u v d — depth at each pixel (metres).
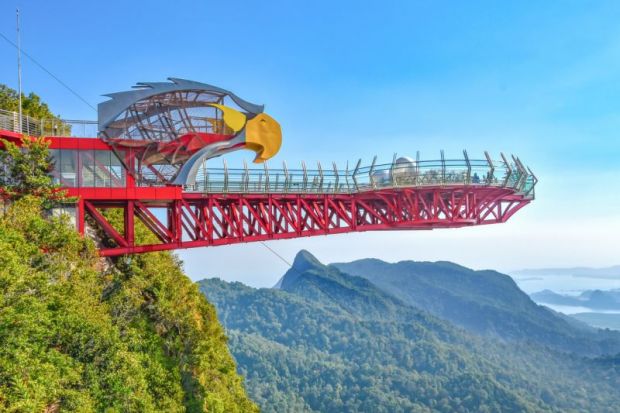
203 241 53.41
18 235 34.84
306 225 58.81
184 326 52.97
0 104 65.31
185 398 46.50
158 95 50.12
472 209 62.00
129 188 49.59
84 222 49.22
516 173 62.72
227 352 74.06
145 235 63.06
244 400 67.69
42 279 31.98
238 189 54.97
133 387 35.56
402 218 61.59
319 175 58.81
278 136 54.19
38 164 45.03
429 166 60.31
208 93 51.78
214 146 51.56
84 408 29.59
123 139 49.22
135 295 46.19
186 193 53.31
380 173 60.53
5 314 27.03
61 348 33.25
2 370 26.09
